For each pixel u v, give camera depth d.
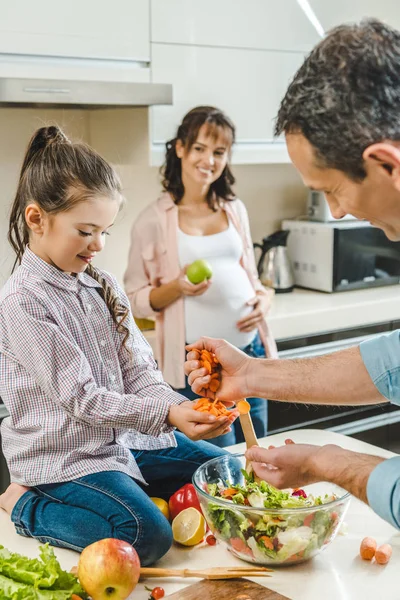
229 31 2.91
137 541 1.38
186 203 2.71
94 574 1.20
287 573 1.34
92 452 1.54
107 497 1.44
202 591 1.26
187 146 2.60
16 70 2.43
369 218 1.15
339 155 1.05
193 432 1.50
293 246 3.59
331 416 3.18
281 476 1.31
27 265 1.61
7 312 1.55
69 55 2.54
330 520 1.33
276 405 3.02
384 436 3.37
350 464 1.24
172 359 2.65
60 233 1.55
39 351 1.51
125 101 2.58
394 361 1.41
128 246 3.28
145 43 2.71
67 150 1.54
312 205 3.59
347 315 3.19
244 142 3.07
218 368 1.60
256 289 2.82
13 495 1.56
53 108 2.93
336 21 3.18
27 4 2.43
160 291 2.63
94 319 1.68
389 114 1.02
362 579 1.31
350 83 1.02
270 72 3.06
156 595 1.27
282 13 3.04
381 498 1.17
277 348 3.01
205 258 2.67
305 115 1.06
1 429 1.63
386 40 1.03
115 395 1.54
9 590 1.15
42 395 1.55
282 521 1.31
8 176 2.93
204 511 1.39
